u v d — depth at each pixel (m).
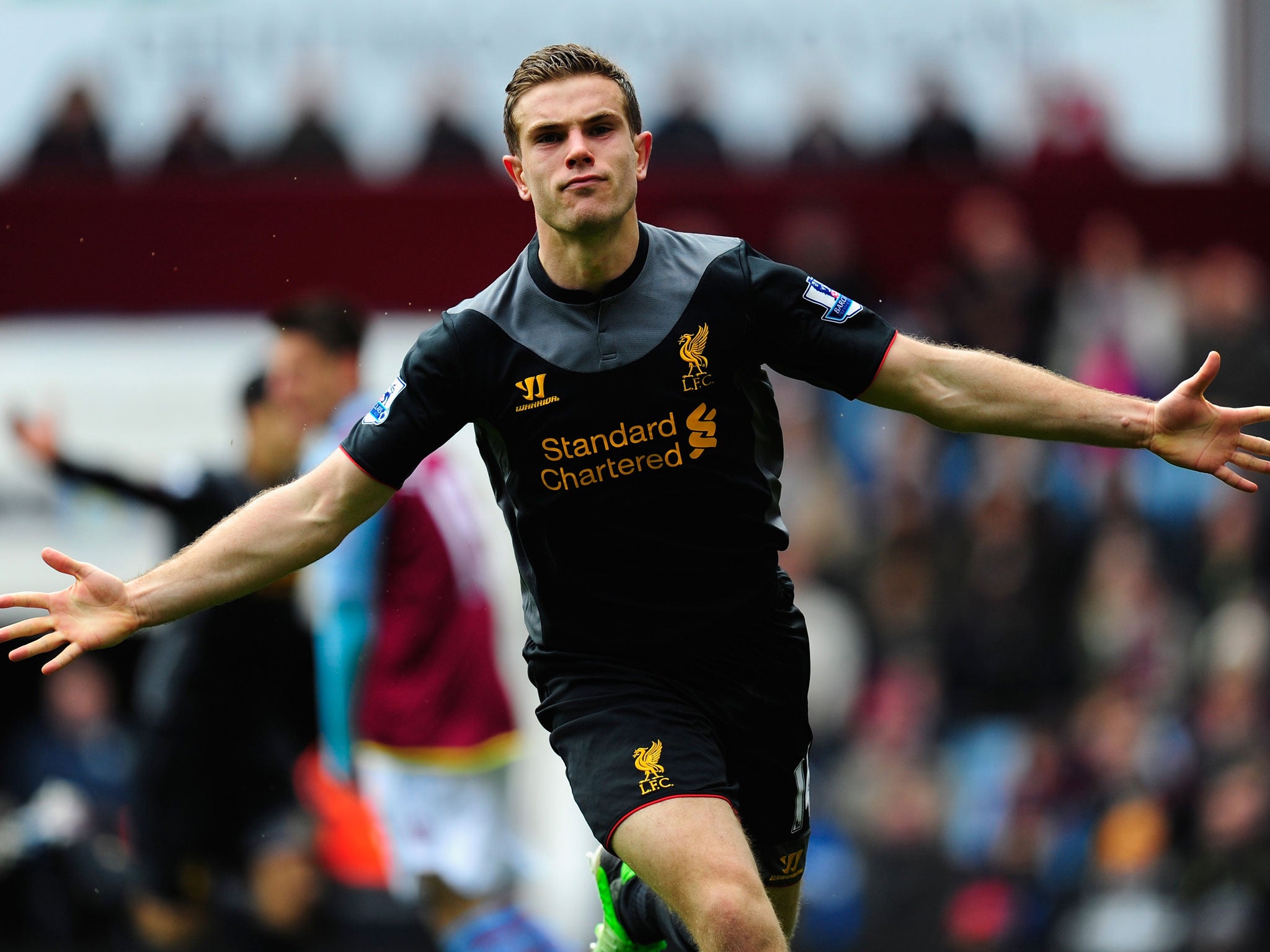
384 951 17.41
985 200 24.12
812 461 22.27
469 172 24.22
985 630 20.91
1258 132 26.08
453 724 13.43
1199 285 23.39
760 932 7.14
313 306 13.62
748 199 23.75
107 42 25.05
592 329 7.70
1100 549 21.53
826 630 20.89
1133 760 19.77
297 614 15.41
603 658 8.18
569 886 17.19
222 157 23.86
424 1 25.19
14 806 20.39
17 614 19.95
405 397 7.82
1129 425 7.84
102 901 19.02
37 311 22.00
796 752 8.62
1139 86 26.17
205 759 15.49
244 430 15.26
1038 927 19.12
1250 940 18.61
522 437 7.77
